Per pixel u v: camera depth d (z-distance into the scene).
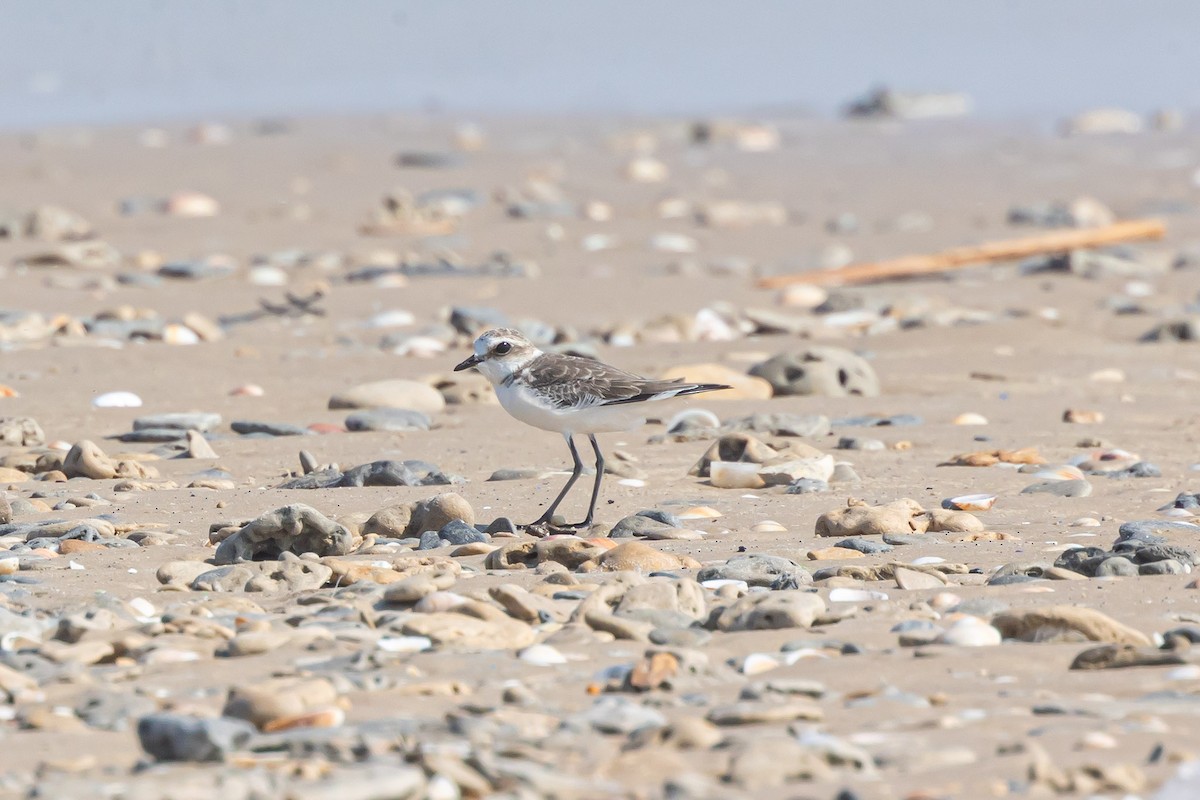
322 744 5.14
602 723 5.45
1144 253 23.61
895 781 4.86
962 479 11.23
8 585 7.85
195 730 5.04
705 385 9.53
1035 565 8.06
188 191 30.09
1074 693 5.87
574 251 24.88
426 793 4.71
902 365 16.81
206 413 13.74
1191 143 37.19
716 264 23.61
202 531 9.53
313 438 12.96
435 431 13.31
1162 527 9.16
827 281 22.23
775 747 4.98
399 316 18.89
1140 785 4.76
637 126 41.53
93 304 19.69
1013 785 4.79
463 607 6.95
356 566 8.12
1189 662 6.15
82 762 5.05
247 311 19.61
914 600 7.44
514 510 10.20
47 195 29.27
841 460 12.01
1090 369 16.56
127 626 6.99
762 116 44.53
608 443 12.71
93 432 13.28
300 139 38.59
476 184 31.50
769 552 8.74
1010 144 37.97
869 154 36.75
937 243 25.75
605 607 7.20
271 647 6.50
